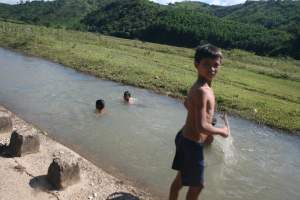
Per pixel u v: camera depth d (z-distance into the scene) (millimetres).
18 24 70688
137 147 11891
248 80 27156
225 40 63719
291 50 54375
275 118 16922
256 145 13672
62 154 9031
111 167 10203
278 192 10023
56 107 15930
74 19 108438
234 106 18312
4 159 8812
